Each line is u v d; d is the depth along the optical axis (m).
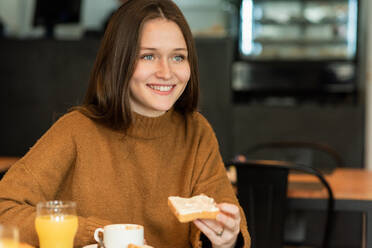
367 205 2.37
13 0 5.48
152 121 1.54
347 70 5.14
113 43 1.46
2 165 2.94
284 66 5.21
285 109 4.93
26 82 4.93
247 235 1.36
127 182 1.53
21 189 1.41
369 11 5.02
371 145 4.87
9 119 4.96
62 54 4.90
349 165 4.89
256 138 4.94
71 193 1.51
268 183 2.37
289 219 3.00
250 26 5.43
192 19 5.55
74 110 1.58
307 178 2.82
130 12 1.46
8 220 1.33
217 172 1.61
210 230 1.28
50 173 1.46
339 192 2.42
